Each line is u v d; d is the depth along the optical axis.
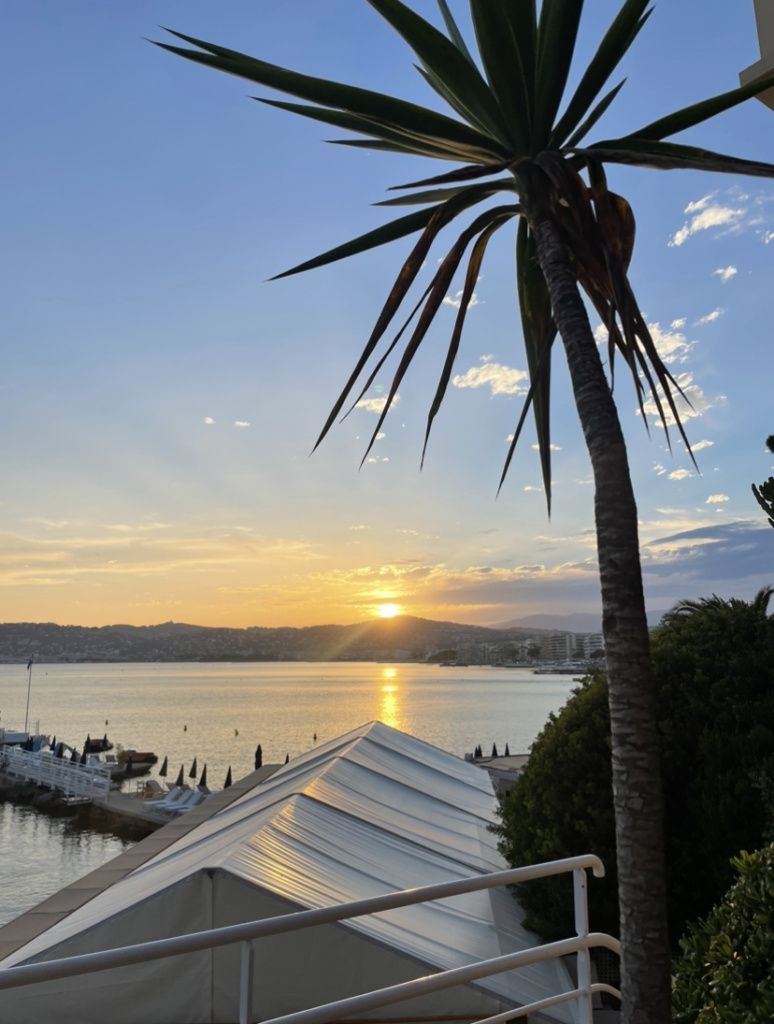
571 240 3.33
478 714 112.94
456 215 3.57
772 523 6.62
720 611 8.55
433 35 3.23
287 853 7.05
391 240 3.74
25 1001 5.83
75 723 100.69
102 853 34.75
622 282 3.10
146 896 5.98
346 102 3.30
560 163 3.14
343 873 7.16
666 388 3.27
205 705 137.25
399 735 17.09
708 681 7.61
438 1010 5.84
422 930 6.62
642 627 2.67
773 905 2.87
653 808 2.52
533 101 3.37
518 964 2.62
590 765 7.65
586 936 2.92
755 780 6.64
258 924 1.99
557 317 3.19
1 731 72.06
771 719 7.14
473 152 3.54
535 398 3.98
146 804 40.06
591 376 2.99
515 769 25.14
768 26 5.93
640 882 2.47
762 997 2.61
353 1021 5.81
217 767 60.28
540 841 7.77
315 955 5.89
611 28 3.27
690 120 3.40
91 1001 5.84
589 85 3.40
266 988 5.85
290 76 3.24
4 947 6.66
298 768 13.88
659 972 2.41
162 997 5.84
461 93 3.42
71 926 6.45
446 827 10.55
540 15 3.33
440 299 3.43
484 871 8.92
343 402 3.28
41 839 37.47
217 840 8.23
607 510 2.78
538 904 7.56
